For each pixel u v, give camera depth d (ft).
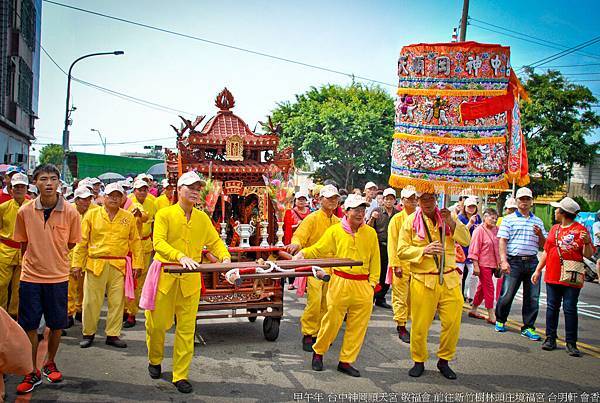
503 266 24.36
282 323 26.13
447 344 18.84
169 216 17.38
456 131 18.62
